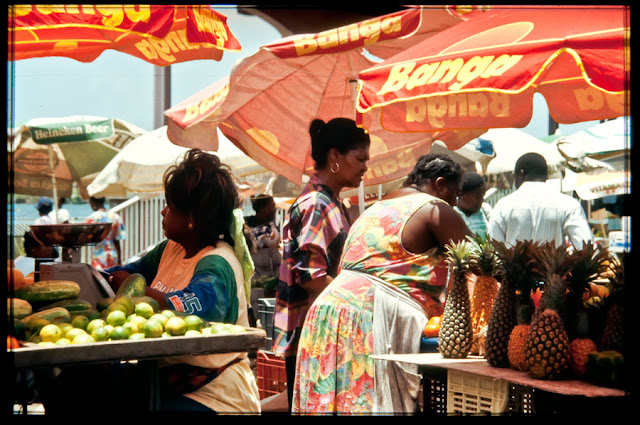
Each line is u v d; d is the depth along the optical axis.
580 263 2.33
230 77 3.86
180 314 2.63
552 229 5.05
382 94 2.87
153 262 3.24
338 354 2.96
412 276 2.98
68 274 2.87
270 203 6.87
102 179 7.08
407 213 3.00
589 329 2.29
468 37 2.86
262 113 4.80
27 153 7.66
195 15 3.15
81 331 2.40
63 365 2.16
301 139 4.91
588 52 2.38
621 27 2.41
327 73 4.80
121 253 8.58
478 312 2.72
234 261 2.88
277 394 4.31
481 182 5.77
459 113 3.20
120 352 2.24
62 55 3.35
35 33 3.22
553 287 2.28
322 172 3.63
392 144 5.05
